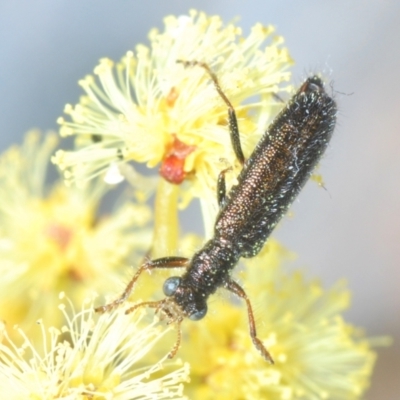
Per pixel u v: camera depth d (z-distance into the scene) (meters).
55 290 0.09
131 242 0.09
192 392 0.08
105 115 0.08
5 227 0.09
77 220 0.09
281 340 0.08
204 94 0.08
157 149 0.08
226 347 0.08
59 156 0.08
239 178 0.08
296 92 0.08
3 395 0.07
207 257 0.08
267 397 0.08
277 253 0.08
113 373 0.07
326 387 0.08
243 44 0.08
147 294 0.08
